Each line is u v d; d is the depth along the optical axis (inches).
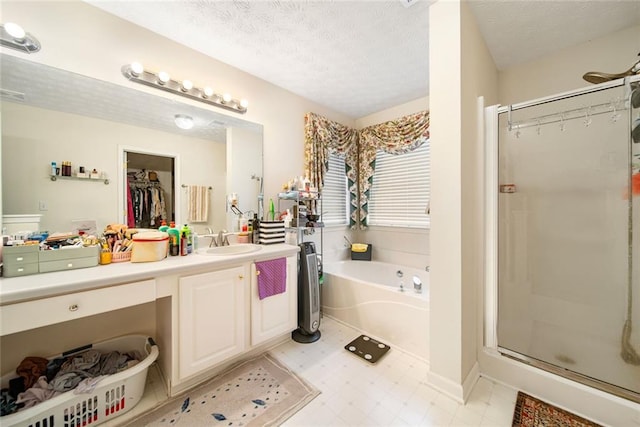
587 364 61.7
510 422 49.1
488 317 64.1
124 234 60.4
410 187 115.9
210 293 59.2
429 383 59.7
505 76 86.4
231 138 84.8
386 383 61.0
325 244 122.0
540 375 55.4
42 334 54.2
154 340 68.2
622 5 57.7
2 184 49.7
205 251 71.3
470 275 60.2
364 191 127.5
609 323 60.6
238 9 59.7
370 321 85.3
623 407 46.3
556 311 67.1
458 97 54.3
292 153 103.3
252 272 68.6
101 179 60.9
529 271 69.4
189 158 75.5
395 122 114.2
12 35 48.9
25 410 39.7
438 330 58.3
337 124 119.6
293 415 51.2
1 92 49.7
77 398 44.6
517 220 67.5
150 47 67.4
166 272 51.6
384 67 85.0
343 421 49.8
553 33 68.2
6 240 48.4
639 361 56.3
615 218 60.0
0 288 37.6
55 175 55.2
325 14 61.2
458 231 54.8
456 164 54.8
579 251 64.4
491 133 63.9
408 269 110.3
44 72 53.9
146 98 67.8
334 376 63.6
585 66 72.1
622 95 55.3
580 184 63.7
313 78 92.2
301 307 83.6
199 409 52.3
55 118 55.2
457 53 54.4
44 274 45.8
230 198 84.4
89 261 51.4
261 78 92.1
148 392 56.9
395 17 62.2
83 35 58.2
